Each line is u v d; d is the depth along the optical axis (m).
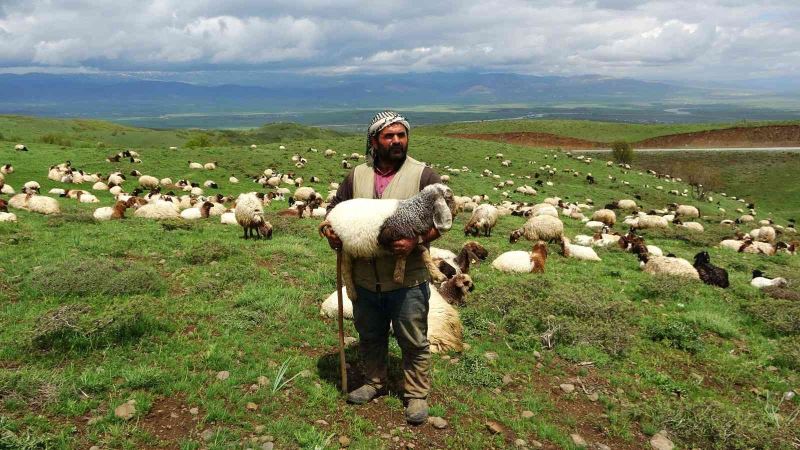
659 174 77.62
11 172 33.66
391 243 4.16
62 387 4.86
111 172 39.09
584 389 6.18
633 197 54.44
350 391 5.45
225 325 7.13
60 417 4.47
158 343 6.30
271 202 32.41
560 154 73.50
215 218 22.02
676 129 118.12
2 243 11.60
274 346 6.52
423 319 4.84
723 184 78.81
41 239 12.62
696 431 5.34
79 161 40.78
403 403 5.27
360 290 4.86
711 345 8.12
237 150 54.16
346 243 4.25
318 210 25.05
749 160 87.12
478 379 6.09
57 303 7.57
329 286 9.70
